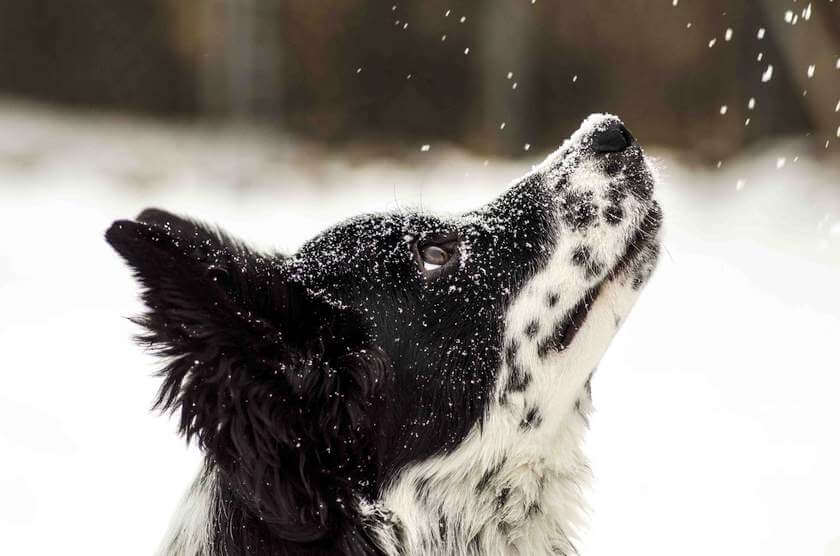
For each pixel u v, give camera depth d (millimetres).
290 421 4164
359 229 4723
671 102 28234
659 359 10828
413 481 4484
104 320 11562
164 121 28484
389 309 4535
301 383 4215
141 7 29453
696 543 7117
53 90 29453
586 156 4941
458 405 4535
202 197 19125
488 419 4586
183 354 4031
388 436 4445
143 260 3928
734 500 7680
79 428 8883
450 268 4672
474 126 28859
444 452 4523
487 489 4605
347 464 4359
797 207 17906
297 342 4281
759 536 7148
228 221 16328
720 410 9477
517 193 4988
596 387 10109
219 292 4035
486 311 4645
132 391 9688
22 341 10852
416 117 29188
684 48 28234
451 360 4551
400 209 4910
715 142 25766
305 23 29266
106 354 10562
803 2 21094
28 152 22484
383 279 4570
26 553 7020
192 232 4395
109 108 29453
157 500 7781
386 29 29828
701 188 20859
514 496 4645
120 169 21406
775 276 13852
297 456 4180
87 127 26344
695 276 13922
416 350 4523
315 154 24922
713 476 8117
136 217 4582
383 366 4434
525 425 4645
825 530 7184
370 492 4422
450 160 25625
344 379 4344
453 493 4547
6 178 19812
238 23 24953
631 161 4895
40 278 12977
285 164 22750
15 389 9625
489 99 27359
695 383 10141
